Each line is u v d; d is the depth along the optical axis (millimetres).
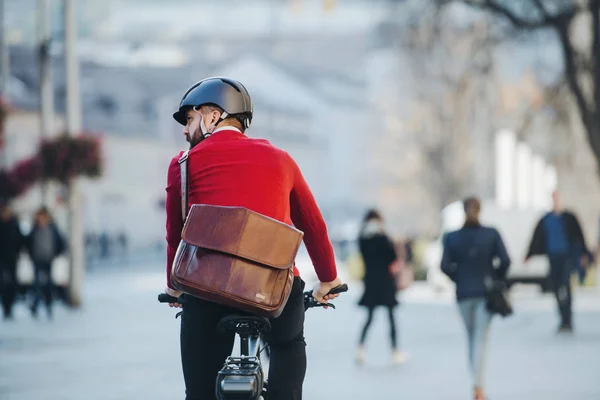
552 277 29141
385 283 23516
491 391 18594
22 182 42188
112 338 29062
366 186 185250
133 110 141250
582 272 30203
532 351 25016
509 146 55656
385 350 26141
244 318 7262
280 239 7355
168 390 18938
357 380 20500
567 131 43781
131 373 21453
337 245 115875
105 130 132875
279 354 7867
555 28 40031
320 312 39219
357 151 186375
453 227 49719
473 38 41500
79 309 40844
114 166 132750
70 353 25297
